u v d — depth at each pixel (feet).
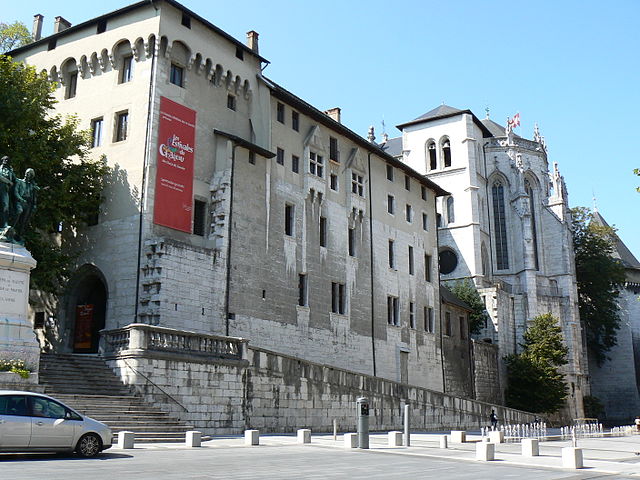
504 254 284.20
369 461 63.16
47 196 115.55
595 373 315.37
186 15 132.05
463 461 68.74
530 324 249.55
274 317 138.72
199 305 120.78
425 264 204.33
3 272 78.23
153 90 124.16
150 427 83.15
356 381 132.87
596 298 302.86
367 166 181.37
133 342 90.58
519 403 228.02
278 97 151.23
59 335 126.93
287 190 149.48
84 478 41.83
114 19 132.36
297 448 76.64
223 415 99.60
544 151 309.01
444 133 285.84
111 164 125.90
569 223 291.17
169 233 122.72
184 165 127.54
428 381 191.42
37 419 54.29
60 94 137.69
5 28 155.33
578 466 65.05
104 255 122.21
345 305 163.02
